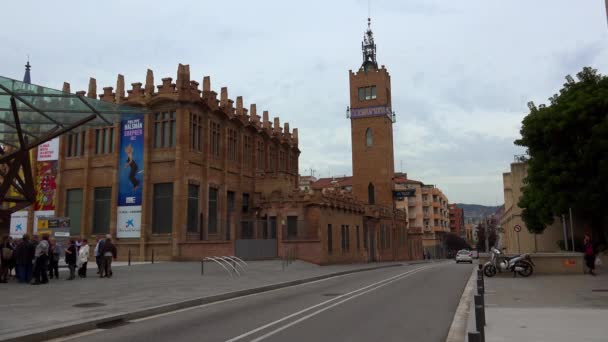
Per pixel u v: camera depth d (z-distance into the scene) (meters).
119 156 39.25
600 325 10.01
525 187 43.22
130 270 27.41
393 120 72.38
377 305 14.15
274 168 53.75
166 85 38.28
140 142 38.59
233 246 35.25
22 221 42.12
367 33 77.75
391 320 11.47
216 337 9.51
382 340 9.22
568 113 30.67
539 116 32.56
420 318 11.75
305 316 12.12
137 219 37.84
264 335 9.69
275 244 37.12
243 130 46.59
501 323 10.30
